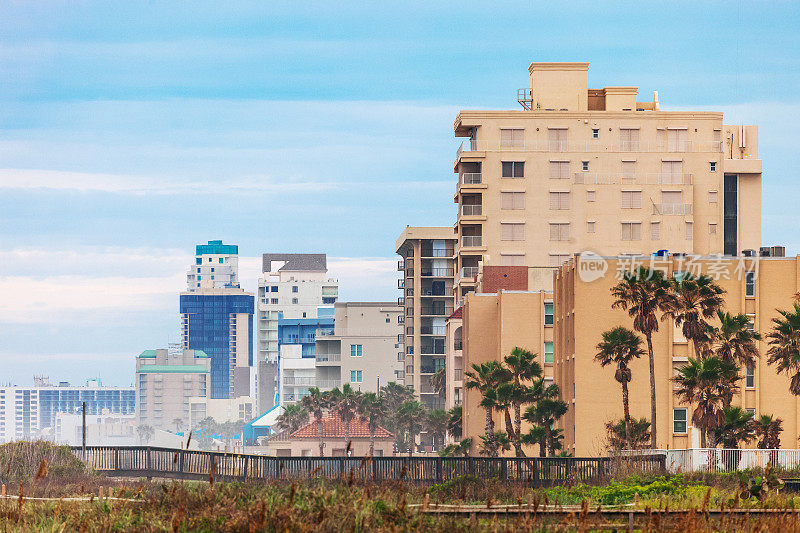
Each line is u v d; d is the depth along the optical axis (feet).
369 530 248.93
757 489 371.76
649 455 561.02
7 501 344.08
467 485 437.99
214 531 252.62
